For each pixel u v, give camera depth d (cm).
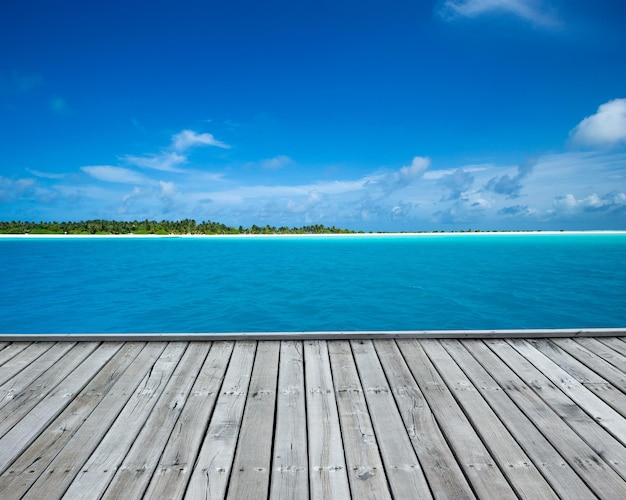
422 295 1084
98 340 340
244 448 197
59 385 263
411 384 264
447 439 204
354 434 208
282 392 254
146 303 1002
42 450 194
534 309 930
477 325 808
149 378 273
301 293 1114
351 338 345
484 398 245
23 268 1627
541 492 167
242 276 1418
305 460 188
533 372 281
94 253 2278
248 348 327
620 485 171
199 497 164
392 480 174
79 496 164
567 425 216
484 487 169
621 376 275
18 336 337
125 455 191
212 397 247
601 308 942
